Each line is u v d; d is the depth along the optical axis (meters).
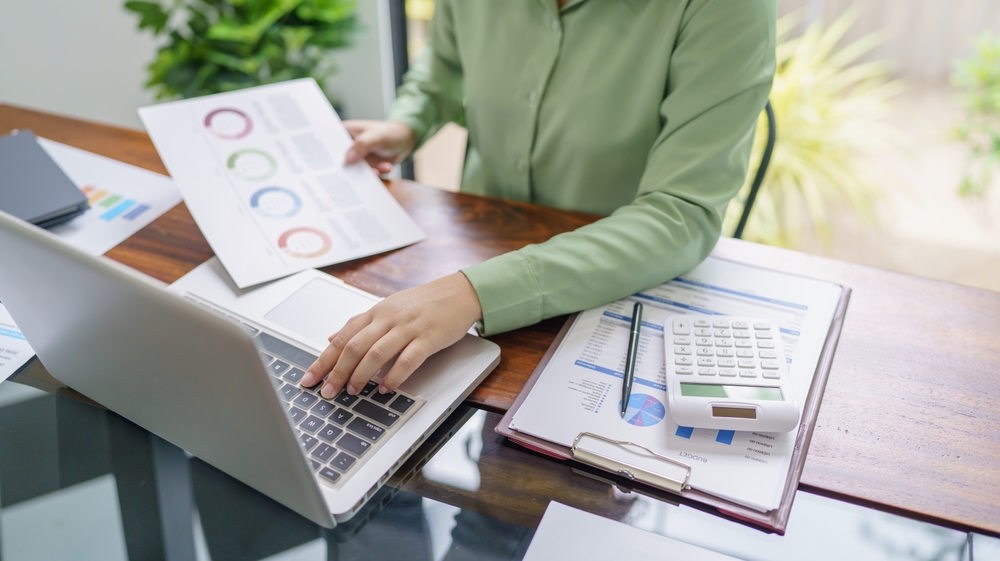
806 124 2.19
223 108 0.93
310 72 1.95
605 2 0.86
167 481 0.55
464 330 0.66
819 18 2.44
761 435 0.57
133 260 0.80
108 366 0.53
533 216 0.89
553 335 0.70
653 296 0.74
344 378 0.60
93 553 0.50
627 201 0.97
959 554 0.49
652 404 0.60
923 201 2.35
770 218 2.12
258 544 0.50
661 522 0.51
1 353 0.67
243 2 1.82
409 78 1.14
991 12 2.35
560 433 0.57
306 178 0.89
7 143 0.93
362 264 0.80
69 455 0.57
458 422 0.60
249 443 0.47
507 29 0.94
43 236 0.46
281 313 0.71
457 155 2.56
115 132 1.07
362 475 0.53
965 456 0.56
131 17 2.14
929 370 0.64
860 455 0.56
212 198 0.83
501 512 0.52
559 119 0.93
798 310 0.71
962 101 2.44
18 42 2.05
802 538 0.50
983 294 0.74
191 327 0.41
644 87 0.86
